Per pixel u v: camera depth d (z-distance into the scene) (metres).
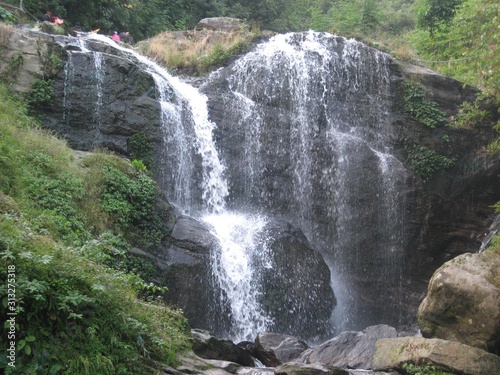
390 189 17.36
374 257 16.86
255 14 32.81
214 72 18.53
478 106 18.81
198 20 30.28
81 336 7.08
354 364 9.73
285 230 14.49
